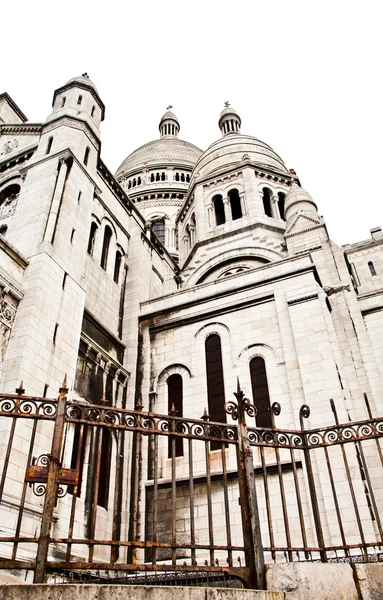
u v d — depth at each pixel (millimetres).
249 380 20250
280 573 6836
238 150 39844
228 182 37250
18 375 15891
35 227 20875
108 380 21953
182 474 19125
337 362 19422
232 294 23172
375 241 38625
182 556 16969
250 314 22016
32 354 16812
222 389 20734
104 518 18375
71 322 19641
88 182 24938
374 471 17531
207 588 5898
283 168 39812
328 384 17984
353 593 6527
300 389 18609
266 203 36844
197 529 17453
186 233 39500
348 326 23297
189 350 22719
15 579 8547
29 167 24453
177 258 46062
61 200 22500
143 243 30500
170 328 24125
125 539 18234
